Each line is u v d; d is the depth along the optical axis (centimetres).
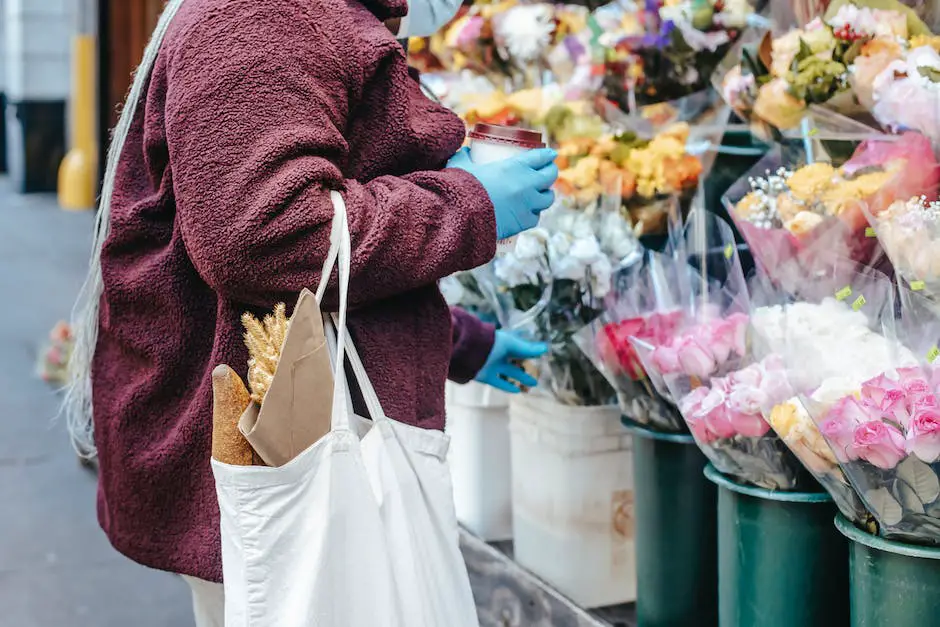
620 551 208
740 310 170
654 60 211
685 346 163
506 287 199
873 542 135
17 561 351
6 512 392
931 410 127
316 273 125
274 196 119
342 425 123
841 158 177
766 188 173
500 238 142
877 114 164
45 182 1249
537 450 209
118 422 144
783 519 152
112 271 143
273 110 121
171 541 142
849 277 156
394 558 126
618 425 204
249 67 121
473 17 229
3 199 1212
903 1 175
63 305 729
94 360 150
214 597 150
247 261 122
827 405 137
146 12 756
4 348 618
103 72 773
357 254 125
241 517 120
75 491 414
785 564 153
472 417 230
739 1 200
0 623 308
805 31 177
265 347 122
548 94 211
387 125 134
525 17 222
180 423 139
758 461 153
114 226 142
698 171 195
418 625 125
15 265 864
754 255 170
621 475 205
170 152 124
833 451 135
